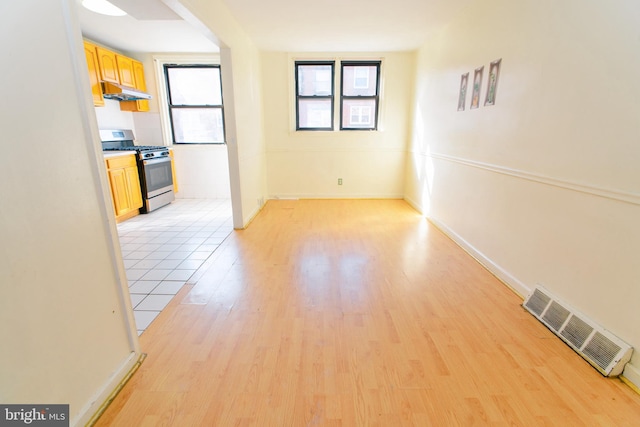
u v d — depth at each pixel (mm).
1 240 897
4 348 917
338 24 3350
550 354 1606
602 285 1543
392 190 5180
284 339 1729
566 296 1773
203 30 2566
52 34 1064
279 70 4691
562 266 1799
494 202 2486
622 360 1418
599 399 1337
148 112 4816
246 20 3252
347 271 2562
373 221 3951
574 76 1677
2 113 897
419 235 3424
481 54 2648
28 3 971
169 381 1438
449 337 1742
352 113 4938
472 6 2785
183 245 3152
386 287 2301
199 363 1552
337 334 1771
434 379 1447
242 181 3629
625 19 1390
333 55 4609
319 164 5086
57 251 1090
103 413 1274
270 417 1259
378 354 1610
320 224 3834
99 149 1287
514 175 2213
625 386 1398
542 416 1258
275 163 5082
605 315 1531
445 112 3449
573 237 1716
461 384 1419
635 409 1288
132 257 2855
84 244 1216
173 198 4922
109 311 1360
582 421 1235
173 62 4688
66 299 1132
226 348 1659
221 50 3135
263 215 4242
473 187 2820
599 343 1524
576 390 1383
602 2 1497
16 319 947
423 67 4172
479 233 2730
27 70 973
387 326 1842
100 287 1306
